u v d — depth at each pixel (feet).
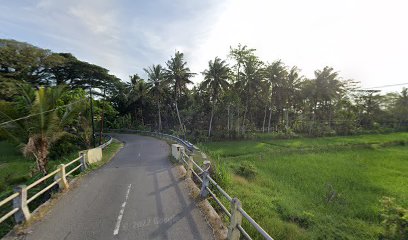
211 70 143.54
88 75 141.08
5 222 24.07
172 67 145.38
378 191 51.93
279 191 47.21
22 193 22.02
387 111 247.91
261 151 101.86
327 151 112.98
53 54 124.67
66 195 29.55
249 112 194.70
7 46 106.52
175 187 32.83
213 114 165.78
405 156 101.35
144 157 60.34
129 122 176.65
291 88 180.65
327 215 36.60
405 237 27.71
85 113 84.53
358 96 240.32
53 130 40.88
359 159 91.45
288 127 190.49
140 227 21.12
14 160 67.51
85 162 44.55
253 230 25.44
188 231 20.40
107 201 27.48
